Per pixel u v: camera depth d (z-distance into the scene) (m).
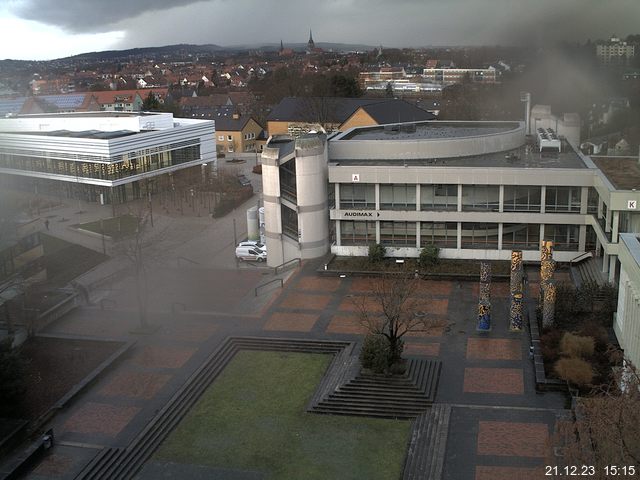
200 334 56.31
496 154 77.19
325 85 183.38
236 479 38.06
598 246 66.12
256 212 82.38
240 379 49.12
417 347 52.06
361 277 67.62
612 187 58.12
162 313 61.09
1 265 65.00
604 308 52.59
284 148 75.25
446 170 68.06
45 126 120.50
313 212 71.75
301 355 52.41
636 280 42.84
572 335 47.97
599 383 43.91
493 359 49.75
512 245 69.62
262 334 55.56
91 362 51.81
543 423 41.28
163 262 76.81
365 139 79.94
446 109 172.62
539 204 67.62
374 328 50.41
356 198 71.81
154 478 38.53
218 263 76.38
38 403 46.19
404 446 40.50
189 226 92.88
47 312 59.09
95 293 67.38
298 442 41.31
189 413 44.91
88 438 42.47
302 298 62.91
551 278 52.19
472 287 64.19
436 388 45.94
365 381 46.12
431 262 68.44
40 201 108.94
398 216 70.44
